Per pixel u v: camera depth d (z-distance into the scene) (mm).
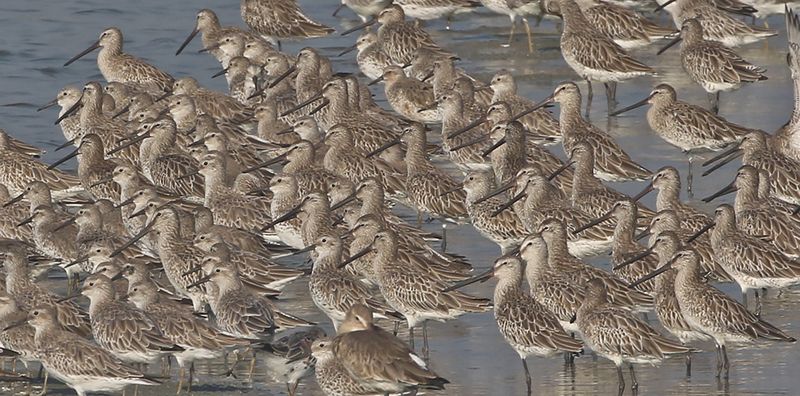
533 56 36469
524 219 24391
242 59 33688
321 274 21375
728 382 19562
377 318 21156
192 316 19734
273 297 21625
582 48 32062
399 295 21016
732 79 31047
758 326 19594
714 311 19625
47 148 30859
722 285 23656
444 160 30062
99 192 27203
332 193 25578
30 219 24328
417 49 34375
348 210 24484
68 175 27672
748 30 34188
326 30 37156
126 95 32125
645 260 21781
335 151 27422
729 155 27094
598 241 23750
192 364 19875
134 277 21016
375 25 38250
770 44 36844
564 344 19281
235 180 27031
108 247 23234
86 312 21172
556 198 24609
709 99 31812
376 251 21469
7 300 20594
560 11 34562
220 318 20281
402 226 24031
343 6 42594
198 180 27281
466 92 30953
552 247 21547
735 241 22047
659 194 24406
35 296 21156
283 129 30391
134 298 20297
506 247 24719
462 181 26281
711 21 34250
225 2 43438
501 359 20766
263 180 27109
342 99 30344
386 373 17781
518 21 39906
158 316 19734
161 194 25531
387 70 32281
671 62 35812
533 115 29828
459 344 21422
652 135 30672
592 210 24516
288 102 32219
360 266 22609
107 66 34250
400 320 21281
